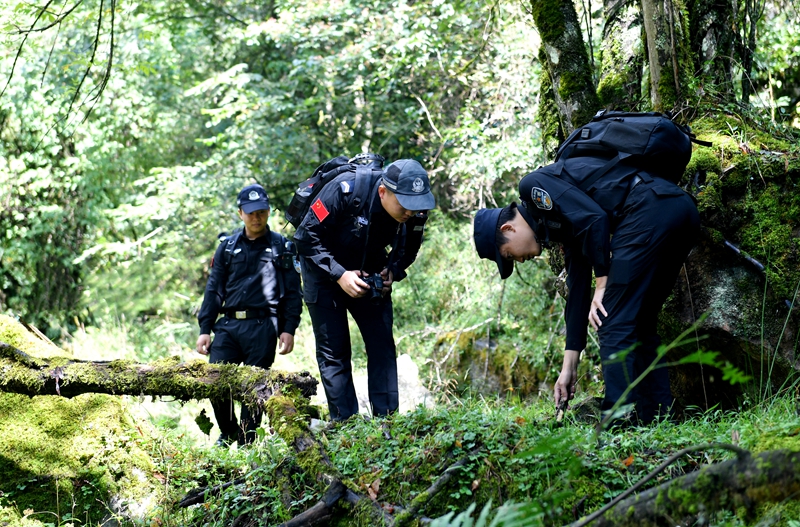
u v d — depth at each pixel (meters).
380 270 4.59
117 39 12.59
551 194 3.61
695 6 5.32
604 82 5.57
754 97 6.74
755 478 1.79
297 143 12.57
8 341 4.61
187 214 13.38
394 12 10.64
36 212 13.28
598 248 3.52
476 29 10.33
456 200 11.32
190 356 11.00
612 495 2.78
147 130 14.35
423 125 12.36
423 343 9.34
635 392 3.56
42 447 4.17
